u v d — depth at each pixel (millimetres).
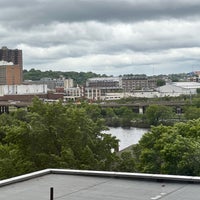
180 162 67000
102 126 74125
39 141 64812
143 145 80750
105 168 65750
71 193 21766
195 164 67188
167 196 20734
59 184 23516
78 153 64875
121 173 24406
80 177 24891
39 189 22641
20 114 185875
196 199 20219
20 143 64562
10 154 63594
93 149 68188
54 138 65500
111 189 22203
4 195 21656
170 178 23188
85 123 69000
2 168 60000
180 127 82438
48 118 66562
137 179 23938
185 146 68625
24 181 24281
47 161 61719
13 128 67312
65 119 66500
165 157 69812
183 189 21734
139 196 20844
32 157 63312
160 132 80062
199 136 78125
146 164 75000
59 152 65500
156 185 22672
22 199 20969
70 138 65688
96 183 23469
